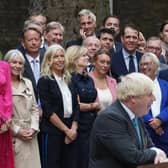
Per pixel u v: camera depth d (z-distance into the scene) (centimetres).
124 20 1305
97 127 487
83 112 742
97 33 913
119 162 486
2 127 682
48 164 724
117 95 488
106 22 928
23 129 705
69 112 731
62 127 725
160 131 758
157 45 861
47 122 728
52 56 732
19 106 711
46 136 726
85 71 759
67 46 862
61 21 1048
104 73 774
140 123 506
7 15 1276
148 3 1309
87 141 740
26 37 763
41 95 727
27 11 1276
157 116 755
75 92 739
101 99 761
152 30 1310
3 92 689
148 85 477
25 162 705
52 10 1053
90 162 496
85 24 866
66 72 743
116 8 1303
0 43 1275
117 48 883
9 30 1277
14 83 720
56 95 725
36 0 1087
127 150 475
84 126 740
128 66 820
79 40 869
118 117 483
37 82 741
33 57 766
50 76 731
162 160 479
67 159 731
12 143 700
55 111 726
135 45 824
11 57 718
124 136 480
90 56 805
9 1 1276
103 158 489
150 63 761
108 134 480
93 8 1071
